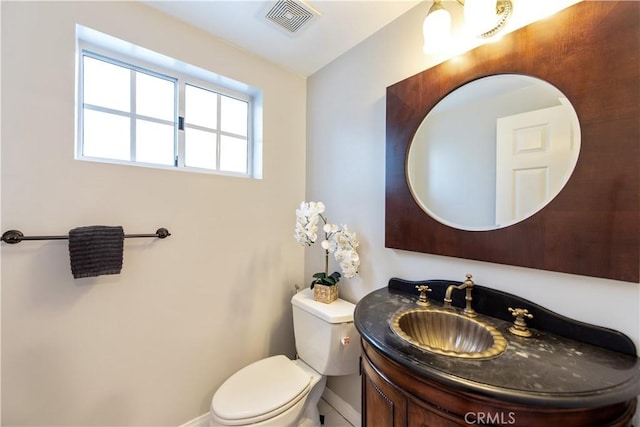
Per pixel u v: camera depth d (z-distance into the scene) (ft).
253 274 5.34
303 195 6.08
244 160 5.64
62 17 3.45
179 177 4.43
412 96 3.89
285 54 5.26
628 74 2.25
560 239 2.61
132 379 4.01
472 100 3.28
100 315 3.75
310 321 4.59
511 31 2.97
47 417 3.41
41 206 3.34
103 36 3.78
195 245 4.61
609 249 2.33
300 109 6.04
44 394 3.39
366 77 4.72
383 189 4.42
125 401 3.96
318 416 4.56
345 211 5.12
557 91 2.64
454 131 3.44
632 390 1.81
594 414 1.82
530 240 2.80
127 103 4.32
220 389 4.00
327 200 5.53
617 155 2.30
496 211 3.06
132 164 4.11
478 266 3.26
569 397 1.72
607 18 2.34
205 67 4.66
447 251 3.49
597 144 2.40
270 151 5.58
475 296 3.20
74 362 3.57
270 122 5.57
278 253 5.71
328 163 5.51
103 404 3.79
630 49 2.24
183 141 4.83
